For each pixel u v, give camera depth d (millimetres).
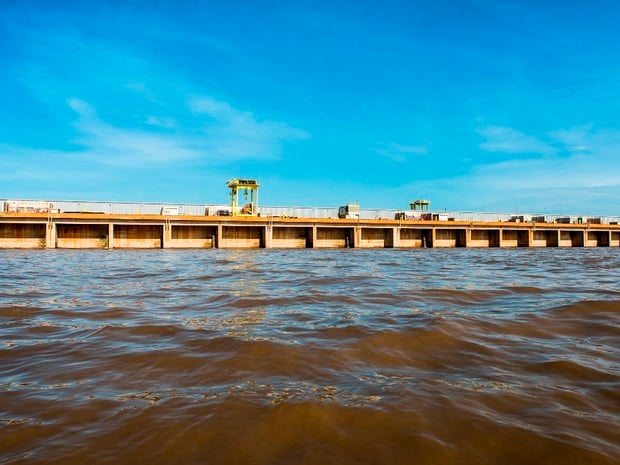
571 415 4496
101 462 3576
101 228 60844
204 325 8930
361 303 11766
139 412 4559
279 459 3617
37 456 3668
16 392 5207
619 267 26797
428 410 4586
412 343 7457
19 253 46312
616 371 6012
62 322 9344
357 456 3664
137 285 16312
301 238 71312
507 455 3689
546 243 85188
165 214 63719
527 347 7309
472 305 11422
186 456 3668
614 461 3582
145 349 7113
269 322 9219
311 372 5938
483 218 84562
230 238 67375
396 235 73562
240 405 4711
